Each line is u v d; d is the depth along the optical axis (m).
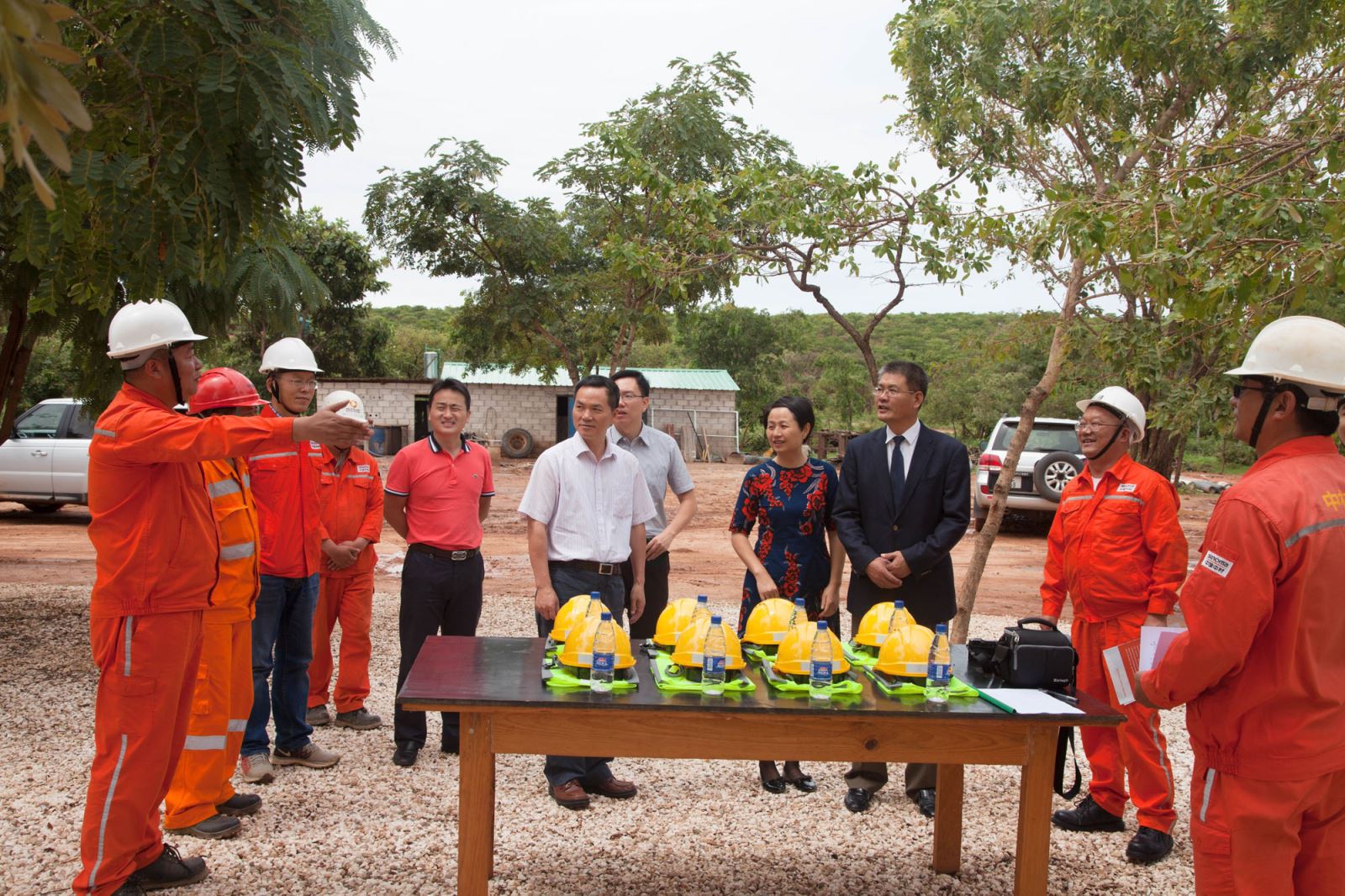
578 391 4.50
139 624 3.23
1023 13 6.25
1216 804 2.50
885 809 4.52
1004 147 6.83
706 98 11.93
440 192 15.96
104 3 3.44
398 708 4.91
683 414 31.72
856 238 5.88
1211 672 2.40
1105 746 4.30
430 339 45.88
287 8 3.93
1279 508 2.35
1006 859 3.98
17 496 13.54
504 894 3.53
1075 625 4.34
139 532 3.21
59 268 3.89
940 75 6.73
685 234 6.39
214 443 3.04
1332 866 2.45
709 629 3.13
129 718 3.23
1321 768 2.36
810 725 2.99
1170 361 5.48
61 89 1.28
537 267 16.98
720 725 2.98
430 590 5.01
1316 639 2.37
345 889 3.53
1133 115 6.39
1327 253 3.58
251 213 3.62
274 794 4.44
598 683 3.00
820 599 4.76
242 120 3.40
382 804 4.36
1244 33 5.76
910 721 3.00
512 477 22.55
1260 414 2.53
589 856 3.89
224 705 3.95
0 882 3.48
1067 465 13.57
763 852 3.99
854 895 3.64
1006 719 2.96
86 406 7.35
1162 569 4.05
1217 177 4.31
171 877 3.47
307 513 4.66
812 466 4.74
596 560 4.47
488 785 2.99
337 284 29.94
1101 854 4.09
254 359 25.83
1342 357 2.46
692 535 14.68
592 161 12.84
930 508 4.42
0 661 6.60
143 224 3.46
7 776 4.53
